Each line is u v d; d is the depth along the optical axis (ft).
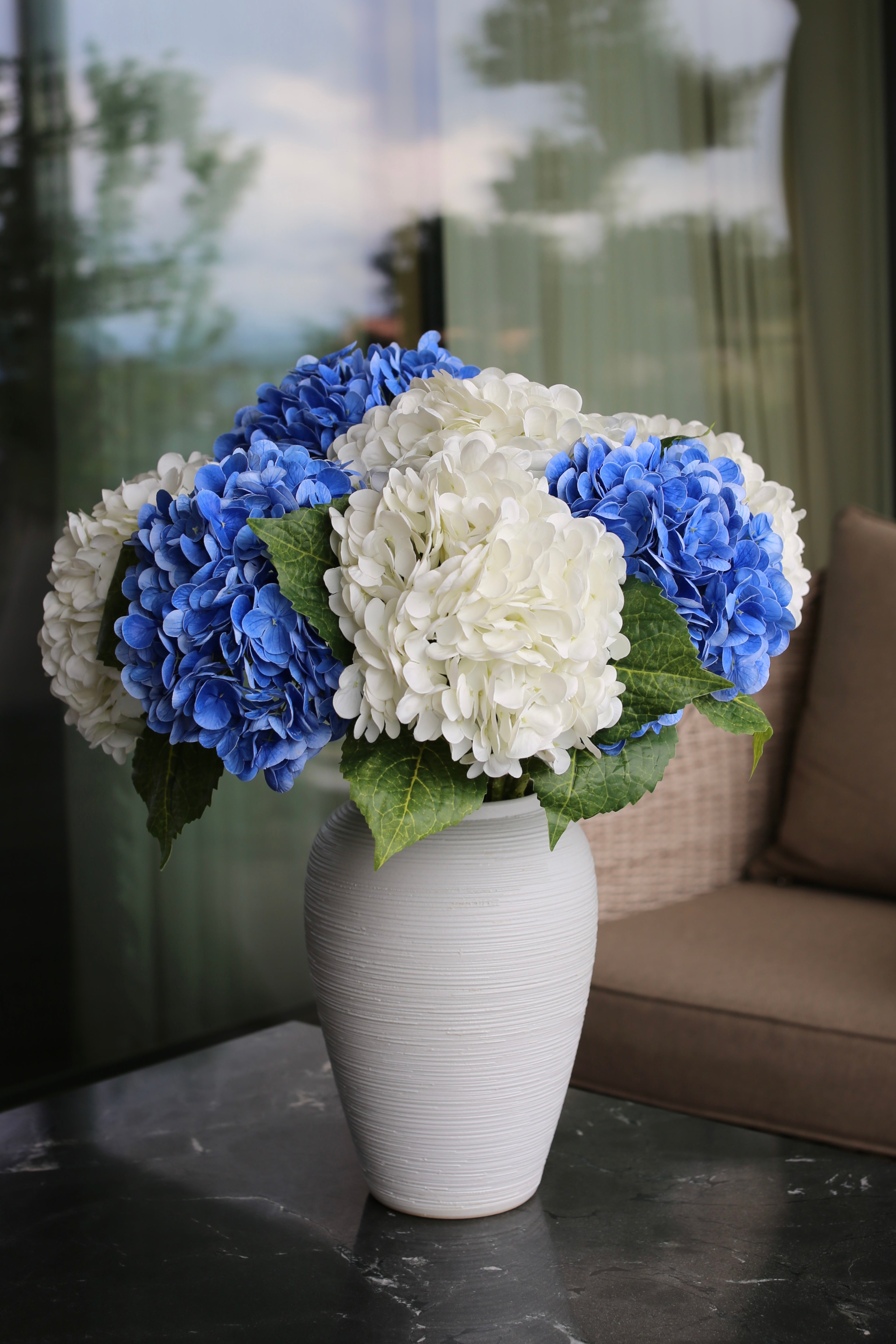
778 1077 3.89
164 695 2.31
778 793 5.59
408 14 7.32
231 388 6.68
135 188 6.26
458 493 2.18
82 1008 6.35
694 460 2.45
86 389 6.16
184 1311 2.40
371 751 2.29
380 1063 2.53
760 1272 2.51
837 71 10.19
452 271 7.60
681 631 2.23
